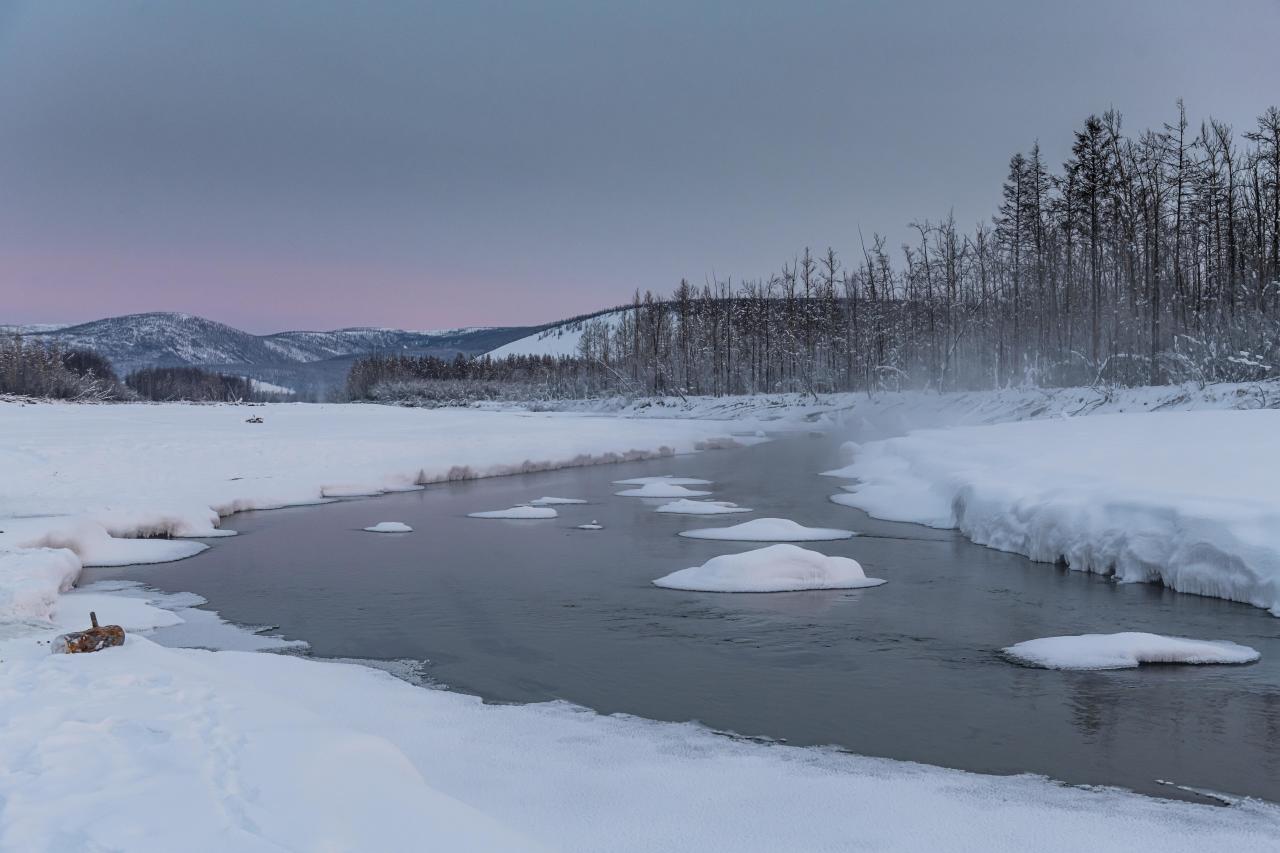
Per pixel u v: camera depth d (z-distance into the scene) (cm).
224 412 6297
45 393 10419
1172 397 3222
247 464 3122
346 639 1298
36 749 658
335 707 980
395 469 3294
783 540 2061
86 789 578
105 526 2089
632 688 1070
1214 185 4303
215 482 2781
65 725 716
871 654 1200
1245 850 659
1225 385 3156
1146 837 681
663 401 8150
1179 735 901
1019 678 1091
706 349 9262
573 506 2698
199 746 673
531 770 812
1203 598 1438
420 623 1387
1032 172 5428
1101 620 1327
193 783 595
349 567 1820
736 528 2148
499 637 1302
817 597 1524
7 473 2641
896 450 3394
